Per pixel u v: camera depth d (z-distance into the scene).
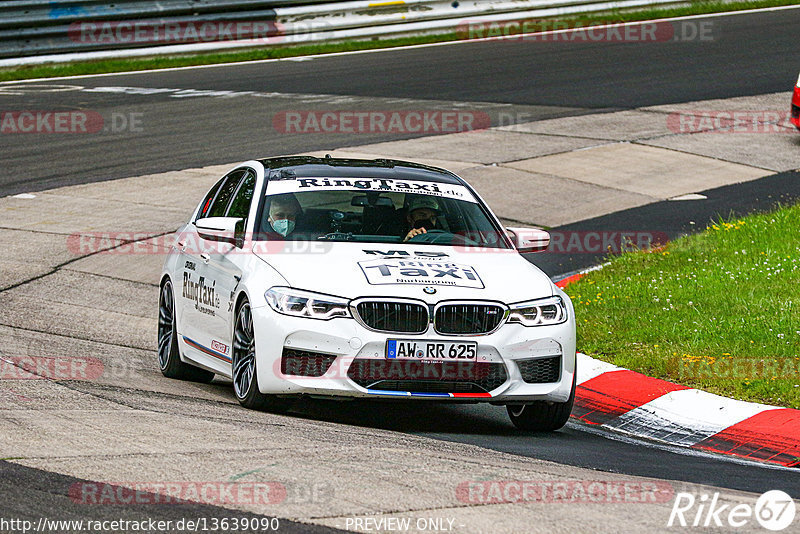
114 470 14.87
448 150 50.75
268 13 76.06
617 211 42.19
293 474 15.09
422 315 19.41
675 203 43.22
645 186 45.69
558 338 20.30
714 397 22.39
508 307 19.86
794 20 84.94
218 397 22.06
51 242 38.28
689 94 62.16
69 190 44.97
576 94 62.41
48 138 53.19
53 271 34.91
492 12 82.50
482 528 13.09
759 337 25.73
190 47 73.69
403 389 19.41
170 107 59.47
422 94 62.41
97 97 62.25
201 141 52.25
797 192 44.16
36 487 13.99
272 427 18.34
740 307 28.12
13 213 41.78
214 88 64.50
